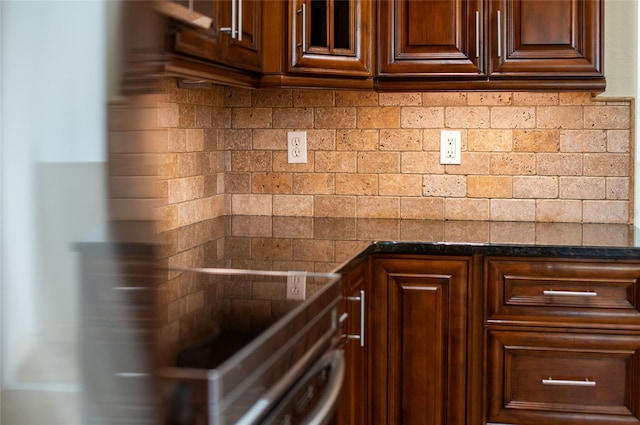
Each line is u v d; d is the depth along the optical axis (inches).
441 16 98.3
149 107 36.5
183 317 51.9
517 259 90.4
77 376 32.7
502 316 91.3
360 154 114.1
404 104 112.5
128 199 35.0
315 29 95.7
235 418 40.7
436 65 98.6
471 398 93.4
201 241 93.4
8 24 28.8
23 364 30.5
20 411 30.5
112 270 34.2
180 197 101.4
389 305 94.1
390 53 99.2
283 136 115.8
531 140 110.1
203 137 108.8
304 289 62.4
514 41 97.8
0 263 29.3
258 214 117.0
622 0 106.8
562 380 90.7
